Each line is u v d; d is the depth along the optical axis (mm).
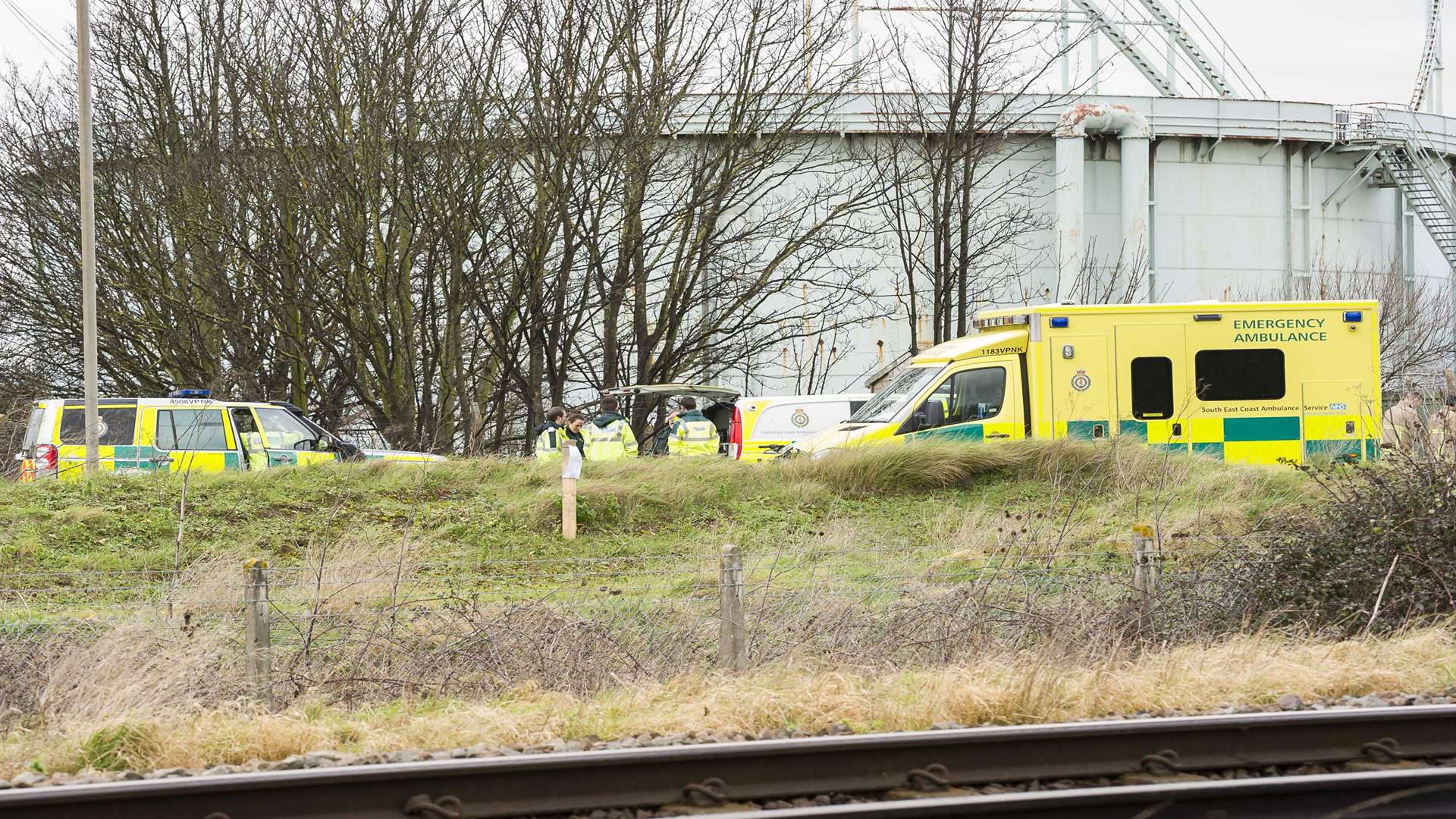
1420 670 34094
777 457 73000
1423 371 141250
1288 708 31109
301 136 103438
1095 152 137500
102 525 58531
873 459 68000
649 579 48312
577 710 32156
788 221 118688
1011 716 30797
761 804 24375
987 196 128625
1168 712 31109
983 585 42469
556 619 39719
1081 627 38469
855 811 22141
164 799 22891
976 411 75188
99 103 114000
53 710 32469
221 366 113625
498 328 109375
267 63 104125
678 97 107375
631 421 111500
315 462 75125
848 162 125312
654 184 112250
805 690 32531
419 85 102938
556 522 61500
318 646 39406
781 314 128375
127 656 34500
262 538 58031
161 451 78312
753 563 51281
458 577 51219
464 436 108812
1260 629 38312
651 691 34281
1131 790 22828
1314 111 139875
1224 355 74250
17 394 118125
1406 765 26219
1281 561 42188
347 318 105562
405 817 23375
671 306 112562
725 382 128375
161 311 116250
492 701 35031
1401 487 42656
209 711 31953
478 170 102812
